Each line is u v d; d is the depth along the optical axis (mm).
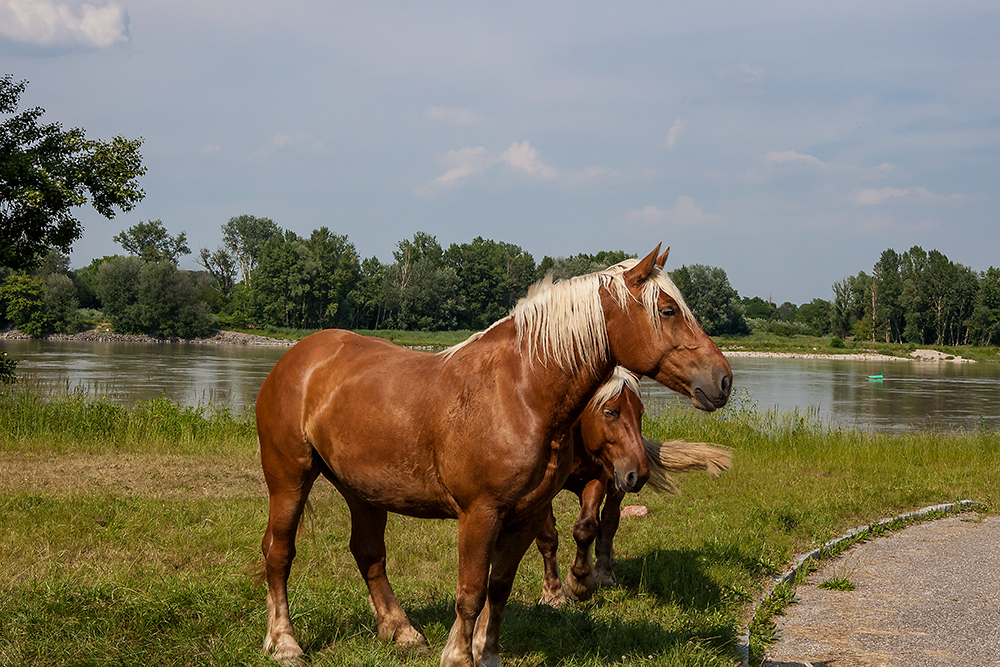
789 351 76062
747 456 12750
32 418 11953
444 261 103750
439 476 3648
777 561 6766
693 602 5426
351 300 87062
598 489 5348
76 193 13844
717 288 94500
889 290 95750
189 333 68438
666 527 7758
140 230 113688
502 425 3459
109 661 3764
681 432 14297
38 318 64125
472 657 3615
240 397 23312
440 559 6312
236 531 6633
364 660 3887
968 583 6395
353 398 3893
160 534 6473
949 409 25984
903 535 8258
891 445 14258
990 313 89812
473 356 3691
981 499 10375
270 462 4328
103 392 22750
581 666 4148
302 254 81688
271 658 3896
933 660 4672
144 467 9641
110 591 4652
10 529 6238
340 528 7152
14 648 3873
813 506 8977
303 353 4375
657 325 3439
